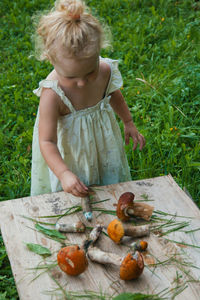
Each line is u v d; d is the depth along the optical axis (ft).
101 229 5.24
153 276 4.70
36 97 11.35
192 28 13.43
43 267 4.82
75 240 5.25
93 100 6.29
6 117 10.89
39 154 6.93
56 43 4.99
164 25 14.37
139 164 9.23
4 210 5.75
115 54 13.14
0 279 7.06
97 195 6.09
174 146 9.36
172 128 9.71
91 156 6.66
